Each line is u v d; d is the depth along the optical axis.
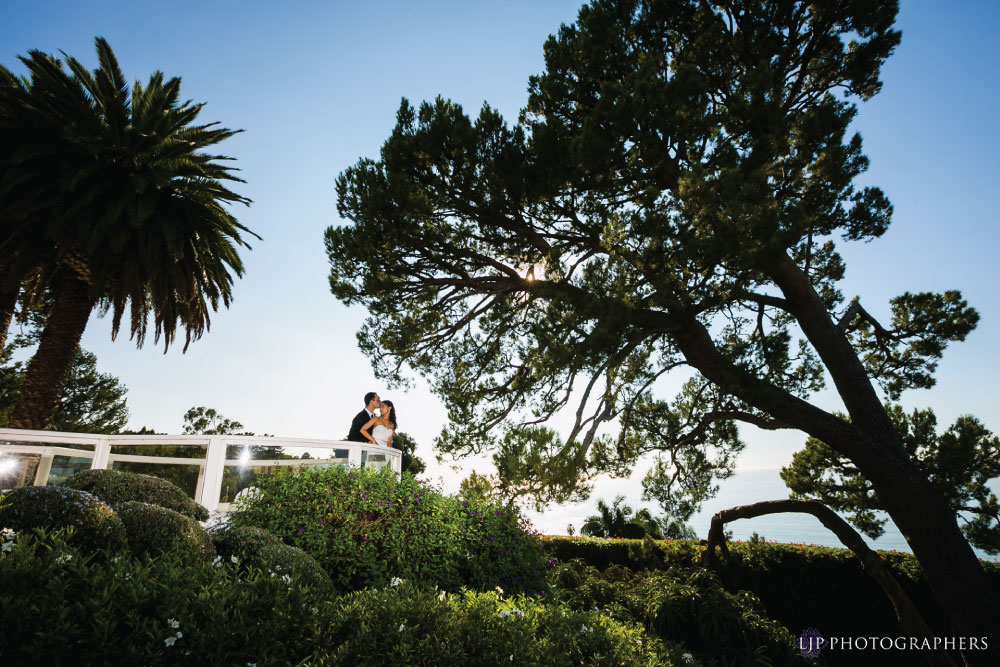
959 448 9.62
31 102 12.68
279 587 3.19
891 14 8.33
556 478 5.95
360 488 5.95
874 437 7.57
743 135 7.33
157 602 2.69
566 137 8.18
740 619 7.03
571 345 6.81
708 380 8.16
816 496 11.74
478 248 9.38
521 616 3.83
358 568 5.28
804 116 7.62
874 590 8.61
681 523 9.22
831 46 8.72
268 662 2.64
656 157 7.46
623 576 10.01
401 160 8.64
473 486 6.16
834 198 8.04
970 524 9.43
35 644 2.12
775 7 8.58
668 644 5.85
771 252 6.19
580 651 3.91
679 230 6.42
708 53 8.55
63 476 6.64
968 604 6.66
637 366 7.39
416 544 5.58
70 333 13.75
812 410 7.68
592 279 6.95
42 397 12.94
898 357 10.69
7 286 12.40
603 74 8.64
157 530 3.65
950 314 9.98
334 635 3.06
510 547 6.50
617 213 7.83
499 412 8.74
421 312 9.53
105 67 14.15
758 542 9.86
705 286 6.70
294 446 7.31
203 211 15.07
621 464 7.34
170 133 15.60
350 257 9.16
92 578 2.57
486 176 8.36
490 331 9.28
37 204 12.04
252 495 5.83
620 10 9.09
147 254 12.98
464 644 3.26
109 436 7.07
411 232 8.36
